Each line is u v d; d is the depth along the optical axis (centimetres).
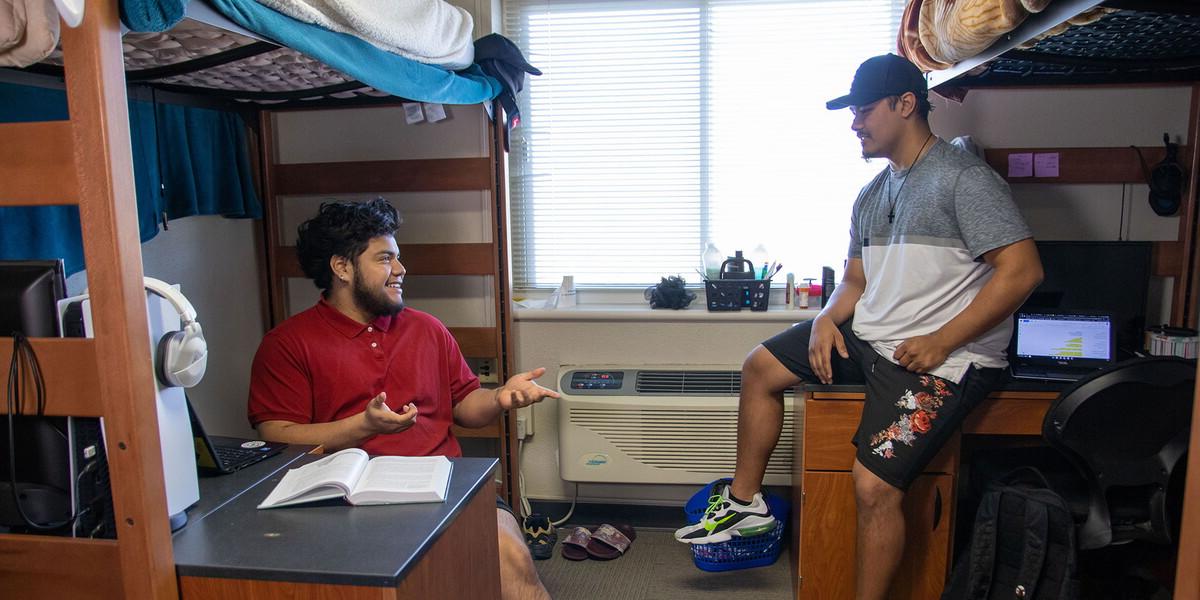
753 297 277
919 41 220
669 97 289
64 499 113
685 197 294
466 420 205
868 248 212
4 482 113
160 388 116
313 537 115
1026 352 223
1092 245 245
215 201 244
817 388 207
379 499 127
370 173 274
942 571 210
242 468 146
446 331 210
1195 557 98
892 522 194
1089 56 217
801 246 291
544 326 286
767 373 228
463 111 274
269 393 180
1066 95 259
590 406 272
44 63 164
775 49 283
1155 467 178
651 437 272
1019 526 185
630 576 253
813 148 286
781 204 290
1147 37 195
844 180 286
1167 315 263
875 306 207
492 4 276
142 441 104
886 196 207
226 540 114
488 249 274
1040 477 191
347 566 105
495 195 268
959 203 186
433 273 278
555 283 306
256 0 124
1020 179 262
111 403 103
